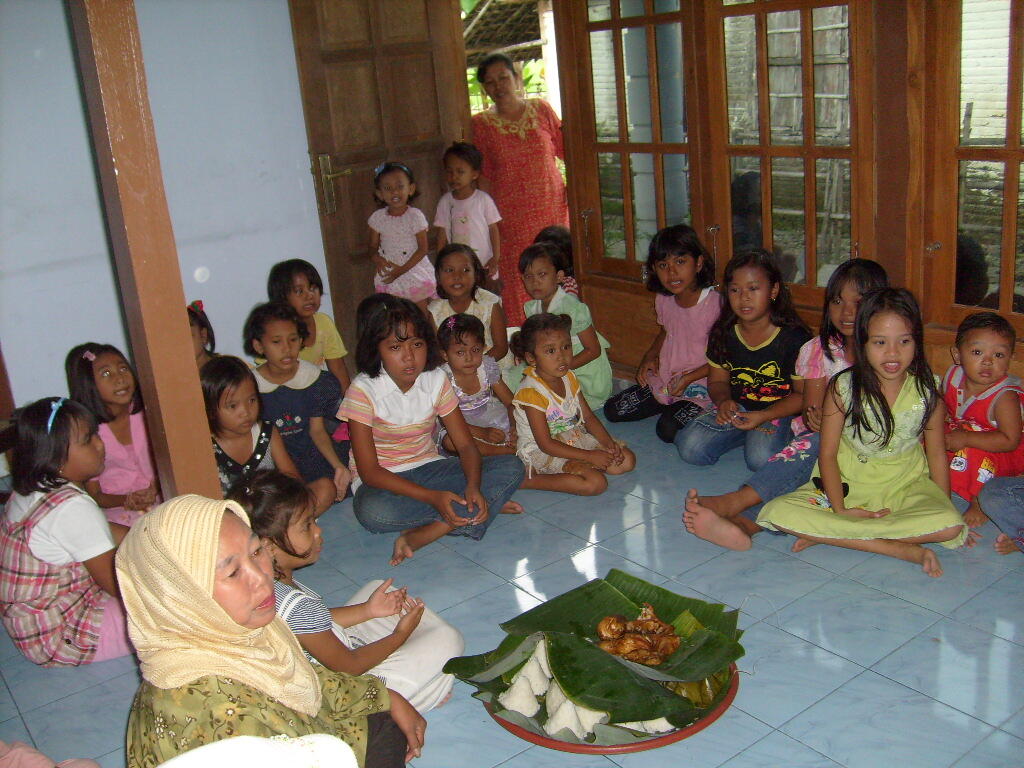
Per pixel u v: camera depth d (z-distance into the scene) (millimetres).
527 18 7754
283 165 4785
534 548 3104
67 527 2518
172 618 1495
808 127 3586
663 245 3648
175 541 1475
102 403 3012
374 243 4941
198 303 3586
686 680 2160
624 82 4141
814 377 3160
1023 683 2252
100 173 1945
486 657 2338
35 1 3969
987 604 2570
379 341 2994
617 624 2402
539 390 3387
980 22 3115
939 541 2760
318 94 4676
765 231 3883
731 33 3719
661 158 4117
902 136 3338
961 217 3365
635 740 2107
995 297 3365
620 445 3555
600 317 4613
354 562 3139
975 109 3225
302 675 1666
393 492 3141
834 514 2822
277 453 3154
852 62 3361
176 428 2080
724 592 2736
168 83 4371
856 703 2232
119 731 2422
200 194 4562
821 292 3766
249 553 1529
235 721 1509
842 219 3623
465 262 3885
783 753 2096
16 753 1824
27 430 2480
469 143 5141
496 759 2166
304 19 4562
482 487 3170
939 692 2244
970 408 2908
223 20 4473
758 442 3406
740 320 3453
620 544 3074
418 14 5016
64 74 4102
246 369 2908
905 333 2631
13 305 4145
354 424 3082
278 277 3828
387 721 1970
